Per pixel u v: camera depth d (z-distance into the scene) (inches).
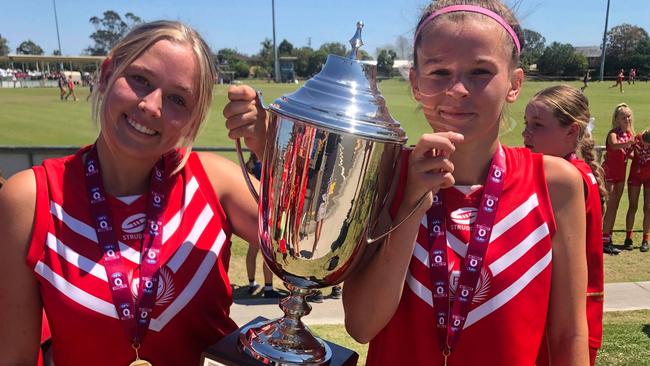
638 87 1790.1
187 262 57.2
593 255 73.9
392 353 54.6
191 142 58.2
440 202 54.6
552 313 54.9
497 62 48.6
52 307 52.7
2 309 53.6
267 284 191.8
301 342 53.1
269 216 51.9
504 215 52.9
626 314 172.7
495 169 54.4
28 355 54.6
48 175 55.4
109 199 57.1
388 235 52.0
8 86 2274.9
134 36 52.6
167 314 55.4
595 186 74.2
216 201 61.6
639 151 250.8
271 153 51.1
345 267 51.6
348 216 49.2
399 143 49.4
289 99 50.3
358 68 51.6
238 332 57.4
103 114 53.5
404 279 51.3
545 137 107.2
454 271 52.6
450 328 51.6
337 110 47.8
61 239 53.6
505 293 51.4
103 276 53.9
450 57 48.6
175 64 52.2
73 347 53.9
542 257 52.4
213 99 58.3
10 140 594.2
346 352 55.6
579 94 108.1
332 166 47.6
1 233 53.2
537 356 58.1
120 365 54.4
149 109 50.9
